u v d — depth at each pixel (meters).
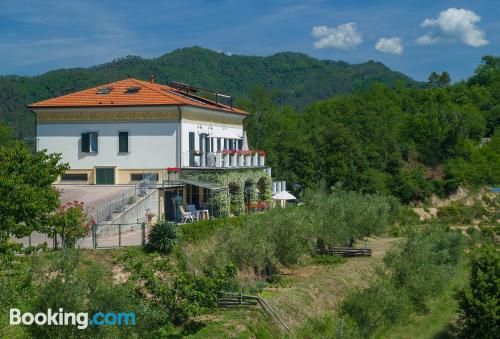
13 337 19.70
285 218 40.53
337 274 41.12
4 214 26.05
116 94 49.31
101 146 47.47
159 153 46.59
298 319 32.44
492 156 113.00
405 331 38.12
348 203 52.16
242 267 36.72
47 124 48.47
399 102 140.12
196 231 35.84
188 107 47.03
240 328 27.80
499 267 37.31
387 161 95.94
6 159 27.56
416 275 42.72
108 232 34.56
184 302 26.30
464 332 37.56
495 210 93.88
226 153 49.62
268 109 102.00
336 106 127.88
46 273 23.39
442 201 97.12
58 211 30.17
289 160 81.38
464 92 149.38
